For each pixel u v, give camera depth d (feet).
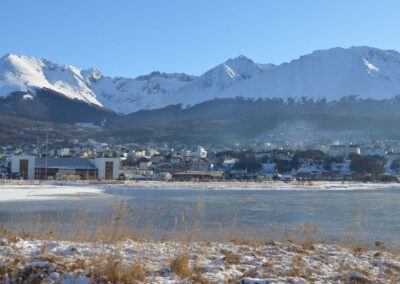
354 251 60.44
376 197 329.93
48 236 60.23
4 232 57.21
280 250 54.75
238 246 57.26
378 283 40.68
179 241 61.67
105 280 35.45
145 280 36.35
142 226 91.40
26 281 35.04
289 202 258.98
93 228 74.59
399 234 112.88
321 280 39.47
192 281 36.63
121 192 348.79
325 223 141.79
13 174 523.70
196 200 261.24
